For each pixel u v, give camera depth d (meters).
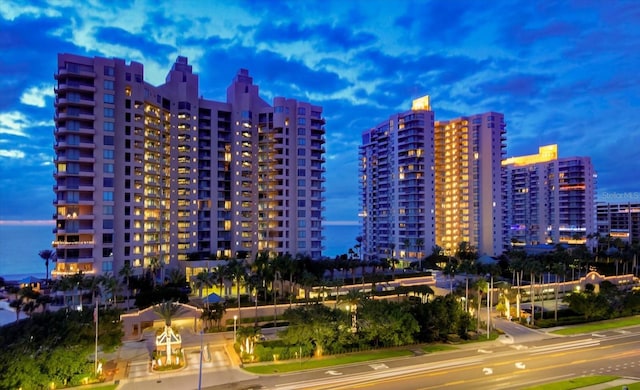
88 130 106.62
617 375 58.38
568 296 100.12
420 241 163.75
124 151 112.12
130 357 67.81
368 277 127.19
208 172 140.50
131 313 81.50
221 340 77.25
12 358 50.09
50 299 89.88
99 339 61.09
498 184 184.88
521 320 94.00
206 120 141.00
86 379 56.06
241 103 145.38
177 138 133.88
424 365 62.94
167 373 59.75
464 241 171.38
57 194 106.00
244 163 145.12
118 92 112.12
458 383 55.31
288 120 146.12
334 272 131.88
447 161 195.12
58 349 54.00
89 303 96.88
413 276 133.62
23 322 62.12
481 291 93.94
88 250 105.69
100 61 109.12
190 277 119.75
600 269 167.50
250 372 59.88
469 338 78.81
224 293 112.94
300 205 146.00
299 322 67.75
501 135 188.12
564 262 136.25
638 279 151.75
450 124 195.12
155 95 123.94
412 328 72.50
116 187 110.44
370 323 71.56
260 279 97.38
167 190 130.38
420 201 175.25
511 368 61.69
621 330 86.31
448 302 81.31
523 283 133.50
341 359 65.81
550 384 53.34
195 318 86.56
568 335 82.12
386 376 58.00
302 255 132.38
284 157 144.12
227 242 143.12
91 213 106.88
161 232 125.44
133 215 113.19
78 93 107.12
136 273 112.19
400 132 182.62
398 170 182.50
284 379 56.97
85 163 107.19
